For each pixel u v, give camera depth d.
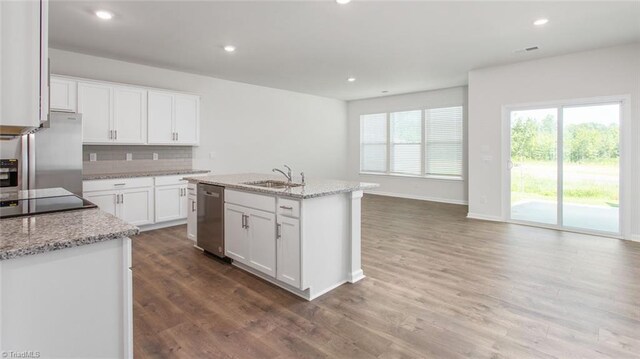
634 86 4.20
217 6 3.11
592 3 3.08
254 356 1.91
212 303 2.57
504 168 5.31
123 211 4.47
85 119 4.27
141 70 5.09
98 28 3.62
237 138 6.43
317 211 2.72
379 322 2.29
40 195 2.40
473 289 2.80
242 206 3.16
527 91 5.00
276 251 2.82
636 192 4.25
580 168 4.69
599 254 3.70
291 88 7.09
